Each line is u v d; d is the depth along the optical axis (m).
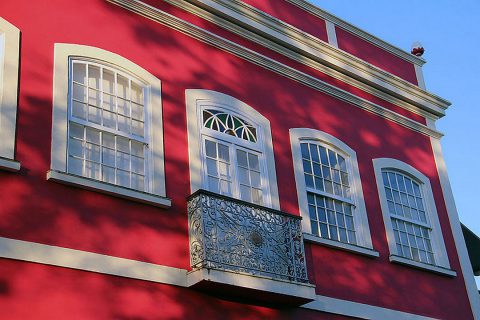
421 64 14.34
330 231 10.88
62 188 8.05
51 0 9.03
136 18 9.87
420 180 12.79
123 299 8.02
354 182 11.59
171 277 8.50
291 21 12.24
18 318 7.19
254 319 9.11
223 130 10.15
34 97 8.30
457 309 11.91
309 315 9.78
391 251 11.41
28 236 7.58
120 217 8.38
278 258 9.25
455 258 12.48
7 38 8.37
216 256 8.64
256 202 10.05
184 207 9.08
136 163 9.02
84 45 9.08
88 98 8.88
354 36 13.26
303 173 10.88
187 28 10.38
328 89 12.05
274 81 11.29
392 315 10.84
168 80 9.81
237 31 11.16
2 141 7.82
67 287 7.64
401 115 13.13
